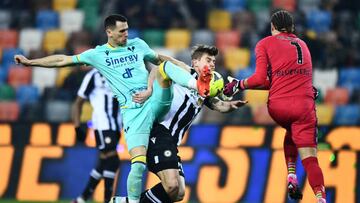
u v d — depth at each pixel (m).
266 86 24.25
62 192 34.09
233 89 23.77
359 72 49.47
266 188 32.62
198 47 23.64
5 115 46.72
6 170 34.44
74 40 50.16
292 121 23.81
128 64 25.44
